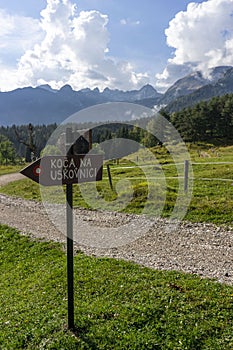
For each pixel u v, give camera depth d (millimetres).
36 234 5262
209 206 5836
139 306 2615
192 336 2262
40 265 3961
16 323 2646
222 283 2988
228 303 2596
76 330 2410
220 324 2363
